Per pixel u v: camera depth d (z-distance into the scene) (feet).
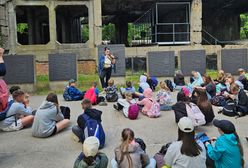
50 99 28.55
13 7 72.49
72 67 55.36
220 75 44.75
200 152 16.26
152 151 24.27
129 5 88.02
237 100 34.58
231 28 105.50
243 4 93.86
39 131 27.89
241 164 17.52
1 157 23.81
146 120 33.47
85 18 131.34
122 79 58.29
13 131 30.30
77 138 26.66
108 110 38.11
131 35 154.81
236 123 31.63
